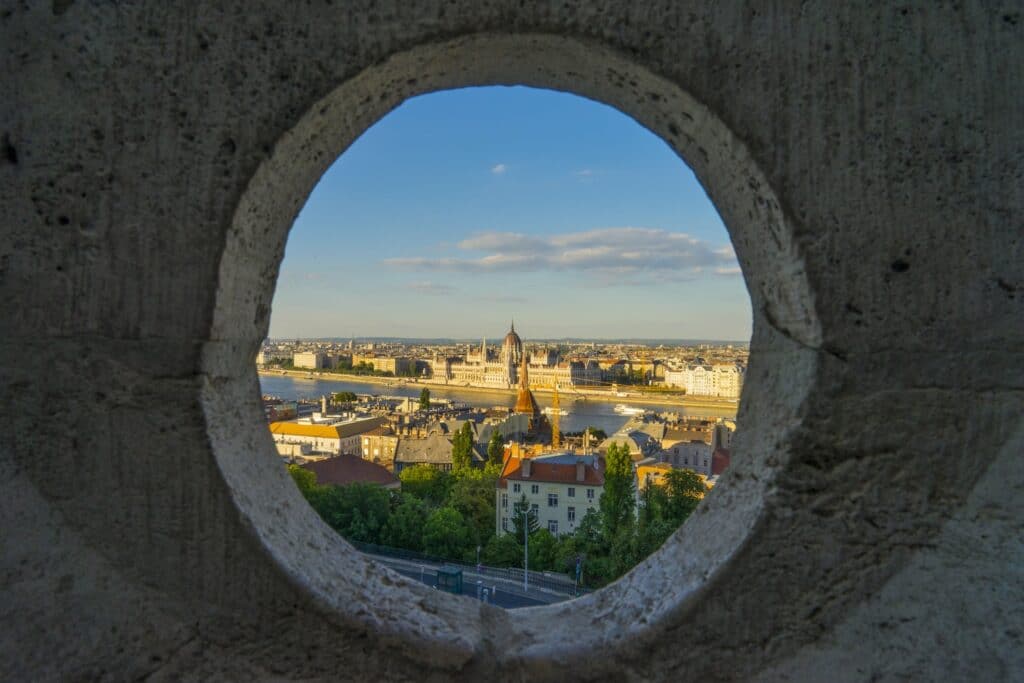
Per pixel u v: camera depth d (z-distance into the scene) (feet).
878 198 5.83
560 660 6.01
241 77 5.90
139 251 5.89
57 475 5.96
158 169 5.90
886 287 5.82
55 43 5.97
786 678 5.88
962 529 5.84
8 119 5.96
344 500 92.63
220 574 5.90
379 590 6.59
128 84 5.93
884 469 5.86
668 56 5.90
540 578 77.15
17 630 5.92
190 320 5.88
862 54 5.87
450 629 6.28
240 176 5.87
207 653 5.92
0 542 5.95
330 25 5.89
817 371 5.86
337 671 5.90
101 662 5.91
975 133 5.87
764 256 6.39
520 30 5.93
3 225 5.94
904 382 5.83
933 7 5.90
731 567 5.88
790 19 5.87
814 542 5.87
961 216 5.85
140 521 5.92
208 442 5.89
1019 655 5.74
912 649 5.85
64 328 5.92
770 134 5.84
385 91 6.56
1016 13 5.90
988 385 5.82
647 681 5.92
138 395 5.92
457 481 119.75
